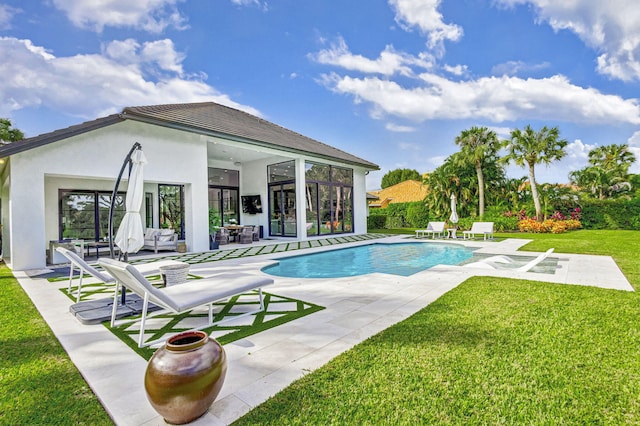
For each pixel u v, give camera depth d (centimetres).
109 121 894
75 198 1181
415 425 206
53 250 902
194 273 730
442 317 391
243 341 338
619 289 520
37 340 352
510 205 2033
